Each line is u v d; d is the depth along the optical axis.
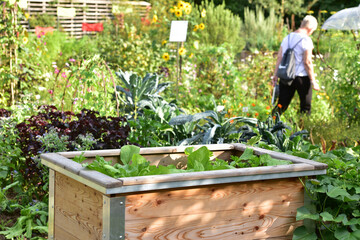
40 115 3.90
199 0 20.11
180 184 2.19
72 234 2.45
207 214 2.31
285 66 6.10
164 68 8.16
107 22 13.05
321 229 2.71
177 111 4.59
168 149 2.93
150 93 4.99
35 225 3.18
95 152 2.76
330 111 7.07
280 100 6.38
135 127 4.32
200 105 6.61
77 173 2.28
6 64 5.79
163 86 5.21
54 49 9.05
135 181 2.09
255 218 2.45
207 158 2.72
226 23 13.97
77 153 2.73
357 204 2.75
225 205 2.36
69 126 3.72
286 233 2.56
